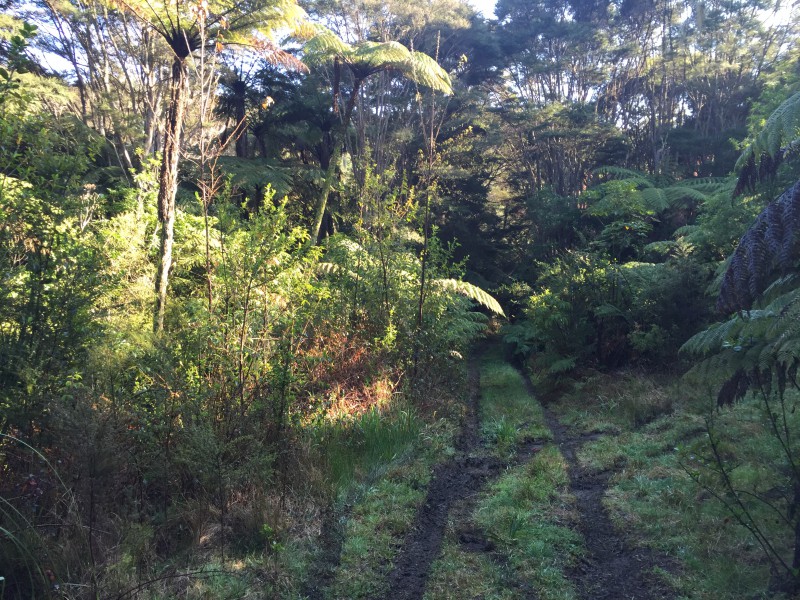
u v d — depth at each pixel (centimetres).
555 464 560
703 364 326
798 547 300
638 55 2705
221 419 470
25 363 359
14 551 312
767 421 450
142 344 455
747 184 390
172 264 724
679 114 2612
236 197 1330
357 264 852
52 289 393
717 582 326
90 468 349
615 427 682
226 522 410
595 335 960
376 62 1172
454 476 555
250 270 525
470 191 2161
